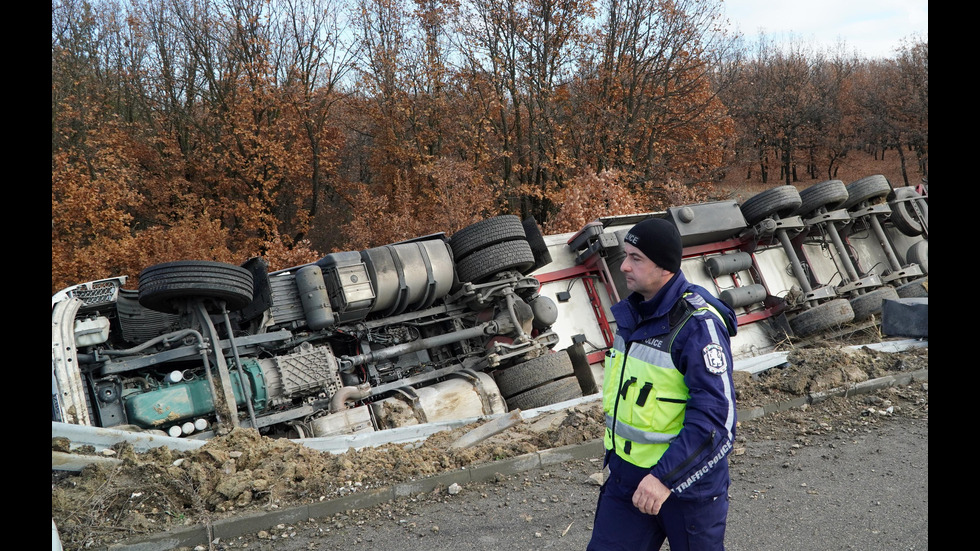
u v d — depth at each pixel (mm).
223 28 24953
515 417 6516
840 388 7289
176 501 4605
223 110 25000
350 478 5055
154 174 25125
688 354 2584
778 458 5672
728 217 10773
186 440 5453
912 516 4418
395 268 7957
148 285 6246
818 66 53844
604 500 2840
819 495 4855
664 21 25625
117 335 7012
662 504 2621
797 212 11500
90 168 22609
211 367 6762
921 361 8086
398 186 23391
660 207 25281
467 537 4316
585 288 9953
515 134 25500
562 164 24562
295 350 7383
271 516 4477
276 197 24719
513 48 24750
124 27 26781
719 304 2727
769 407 6906
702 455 2488
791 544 4141
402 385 7785
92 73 25828
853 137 50906
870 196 12273
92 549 4012
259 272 7312
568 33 24703
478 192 22406
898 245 13258
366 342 8055
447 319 8633
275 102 23969
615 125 25281
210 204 23906
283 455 5281
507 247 8477
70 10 25891
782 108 47156
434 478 5094
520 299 8586
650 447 2666
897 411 6727
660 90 26516
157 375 6820
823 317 10391
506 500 4875
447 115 25062
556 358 8180
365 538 4328
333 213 27828
